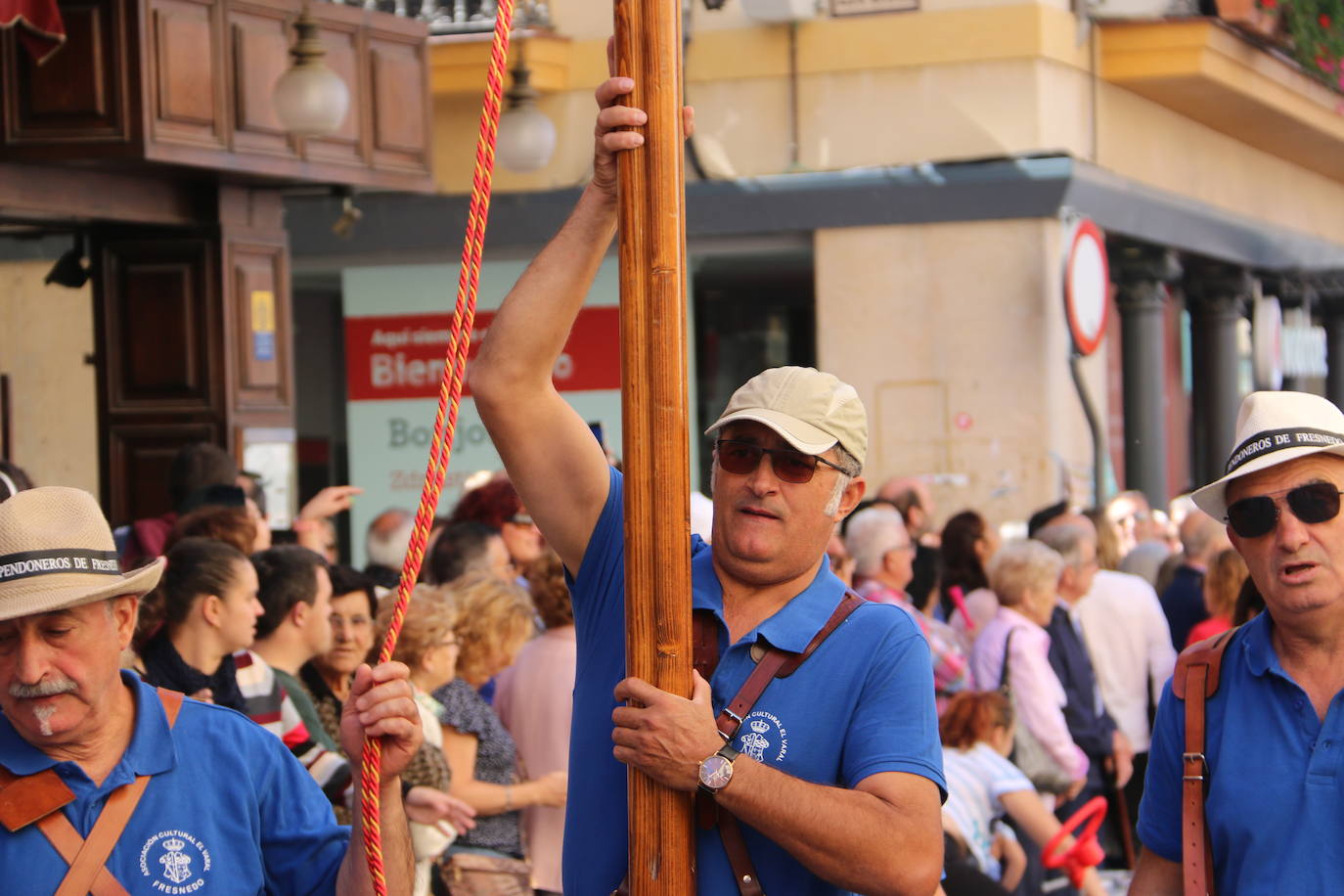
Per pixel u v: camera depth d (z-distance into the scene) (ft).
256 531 20.22
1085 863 19.27
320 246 47.29
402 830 10.00
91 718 9.88
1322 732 10.85
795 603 10.12
